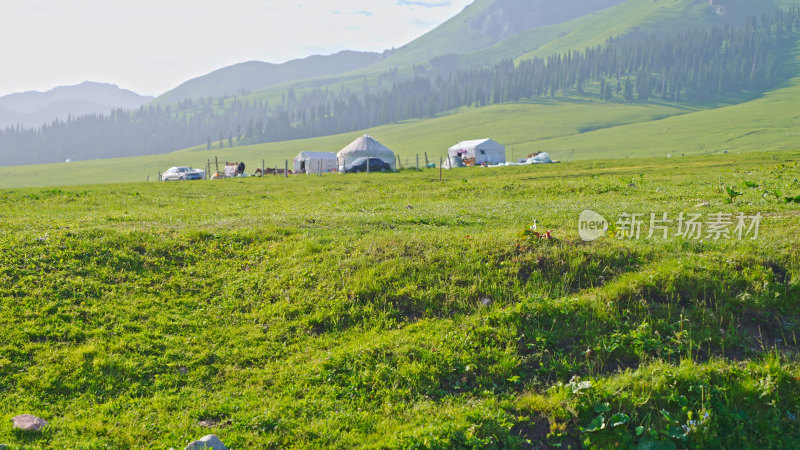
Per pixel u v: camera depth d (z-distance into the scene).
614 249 13.40
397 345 10.78
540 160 73.50
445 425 8.67
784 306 11.00
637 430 8.65
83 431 8.51
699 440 8.55
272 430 8.77
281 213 21.23
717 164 39.16
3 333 10.80
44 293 12.38
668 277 11.80
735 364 9.77
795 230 13.85
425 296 12.38
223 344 11.30
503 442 8.56
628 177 31.28
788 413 8.89
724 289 11.44
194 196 31.14
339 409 9.36
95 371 10.03
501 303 11.99
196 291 13.34
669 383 9.39
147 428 8.68
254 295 13.06
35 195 28.75
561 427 8.85
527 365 10.34
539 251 13.40
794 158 40.25
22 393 9.38
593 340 10.65
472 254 13.65
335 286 13.05
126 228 16.58
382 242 14.71
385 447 8.41
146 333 11.38
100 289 12.81
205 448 7.75
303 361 10.73
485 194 26.92
